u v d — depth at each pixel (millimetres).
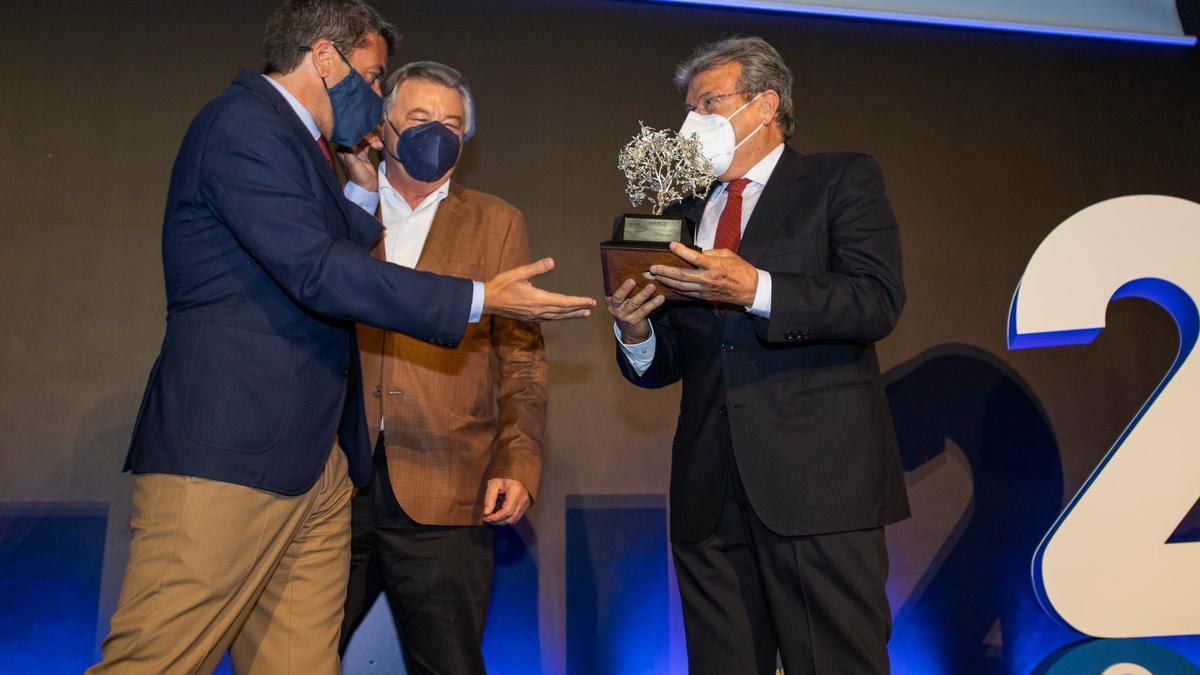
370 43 1850
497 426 2354
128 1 2969
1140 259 2799
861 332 1765
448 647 2143
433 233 2273
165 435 1559
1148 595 2705
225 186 1579
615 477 2957
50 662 2594
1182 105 3525
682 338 2029
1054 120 3436
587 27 3230
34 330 2732
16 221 2775
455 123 2270
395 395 2148
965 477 3105
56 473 2680
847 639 1734
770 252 1895
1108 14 3564
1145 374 3268
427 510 2117
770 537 1823
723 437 1902
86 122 2869
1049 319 2762
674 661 2883
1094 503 2734
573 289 3035
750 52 2088
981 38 3461
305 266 1549
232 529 1562
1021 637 3029
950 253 3264
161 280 2842
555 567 2873
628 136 3178
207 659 1614
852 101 3328
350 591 2250
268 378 1605
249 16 3041
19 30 2883
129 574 1555
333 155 2357
